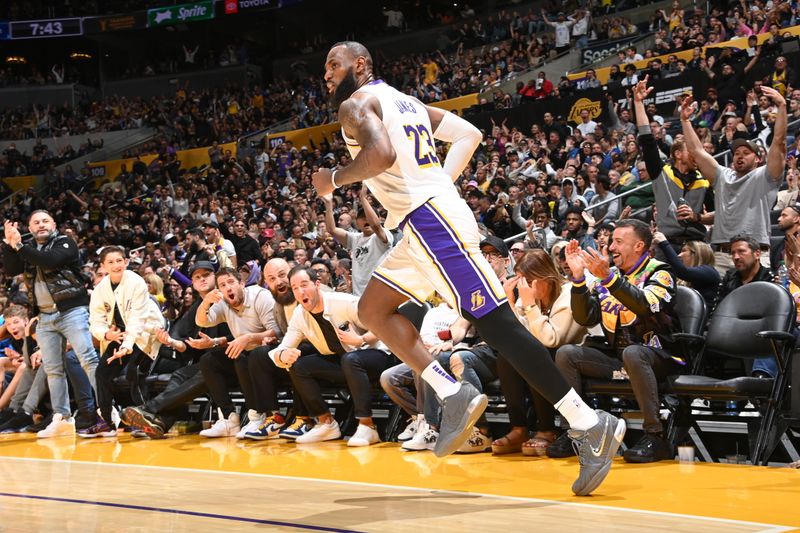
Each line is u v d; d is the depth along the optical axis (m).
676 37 13.82
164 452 4.82
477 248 2.93
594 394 4.34
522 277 4.46
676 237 5.68
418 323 4.91
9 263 5.79
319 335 5.09
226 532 2.40
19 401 6.71
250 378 5.43
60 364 6.07
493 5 21.20
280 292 5.48
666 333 4.16
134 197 16.78
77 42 26.28
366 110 2.81
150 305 5.96
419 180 2.92
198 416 6.38
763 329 4.13
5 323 6.88
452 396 2.97
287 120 19.22
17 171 20.48
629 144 9.56
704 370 4.72
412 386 4.96
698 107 11.26
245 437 5.41
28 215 17.94
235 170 16.03
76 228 15.95
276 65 23.88
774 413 3.95
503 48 17.50
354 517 2.65
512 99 14.30
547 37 17.55
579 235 7.59
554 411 4.38
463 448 4.45
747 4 14.07
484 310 2.87
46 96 24.19
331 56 3.09
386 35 22.38
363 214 6.43
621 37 16.11
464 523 2.54
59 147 22.09
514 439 4.42
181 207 15.68
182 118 20.92
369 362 5.00
